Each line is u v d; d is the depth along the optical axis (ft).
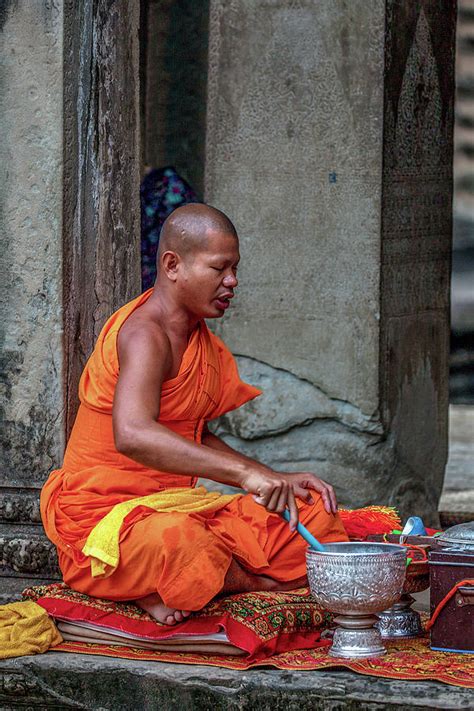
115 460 19.81
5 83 22.29
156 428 18.62
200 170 34.71
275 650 18.93
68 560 19.79
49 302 22.35
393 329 30.71
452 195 32.76
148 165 35.17
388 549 18.85
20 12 22.12
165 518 18.62
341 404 30.68
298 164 30.71
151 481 19.77
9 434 22.68
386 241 30.19
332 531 20.30
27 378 22.54
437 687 17.25
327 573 18.07
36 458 22.58
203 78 34.37
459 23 83.76
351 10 29.76
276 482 18.40
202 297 19.63
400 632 19.75
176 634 18.90
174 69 34.63
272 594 19.62
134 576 18.84
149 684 18.49
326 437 30.96
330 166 30.35
